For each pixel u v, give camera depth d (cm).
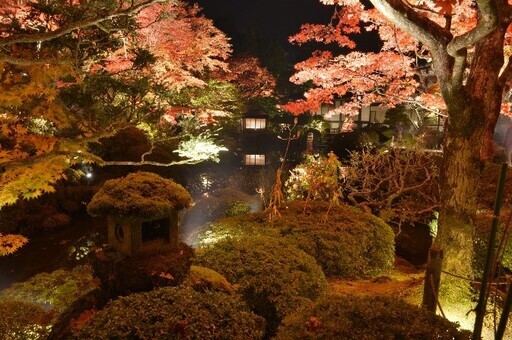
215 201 1166
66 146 538
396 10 431
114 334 296
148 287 371
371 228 725
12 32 518
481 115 464
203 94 1656
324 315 291
